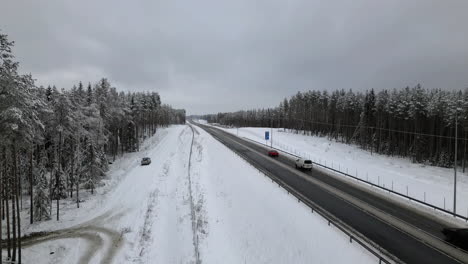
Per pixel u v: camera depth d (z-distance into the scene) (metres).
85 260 17.44
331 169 36.03
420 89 62.41
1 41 14.95
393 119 65.88
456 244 15.34
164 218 21.88
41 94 29.19
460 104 50.59
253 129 109.44
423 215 20.00
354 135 74.50
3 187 24.58
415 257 14.06
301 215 19.45
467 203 24.75
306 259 14.66
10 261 17.58
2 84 15.20
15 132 16.52
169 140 75.06
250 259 15.30
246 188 26.83
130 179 37.16
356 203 22.39
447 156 53.53
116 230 21.81
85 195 33.16
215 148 54.53
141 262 15.98
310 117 100.75
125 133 62.03
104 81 53.38
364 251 14.57
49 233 22.34
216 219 20.61
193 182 30.06
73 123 30.19
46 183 30.56
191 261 14.87
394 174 37.41
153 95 107.12
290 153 50.50
